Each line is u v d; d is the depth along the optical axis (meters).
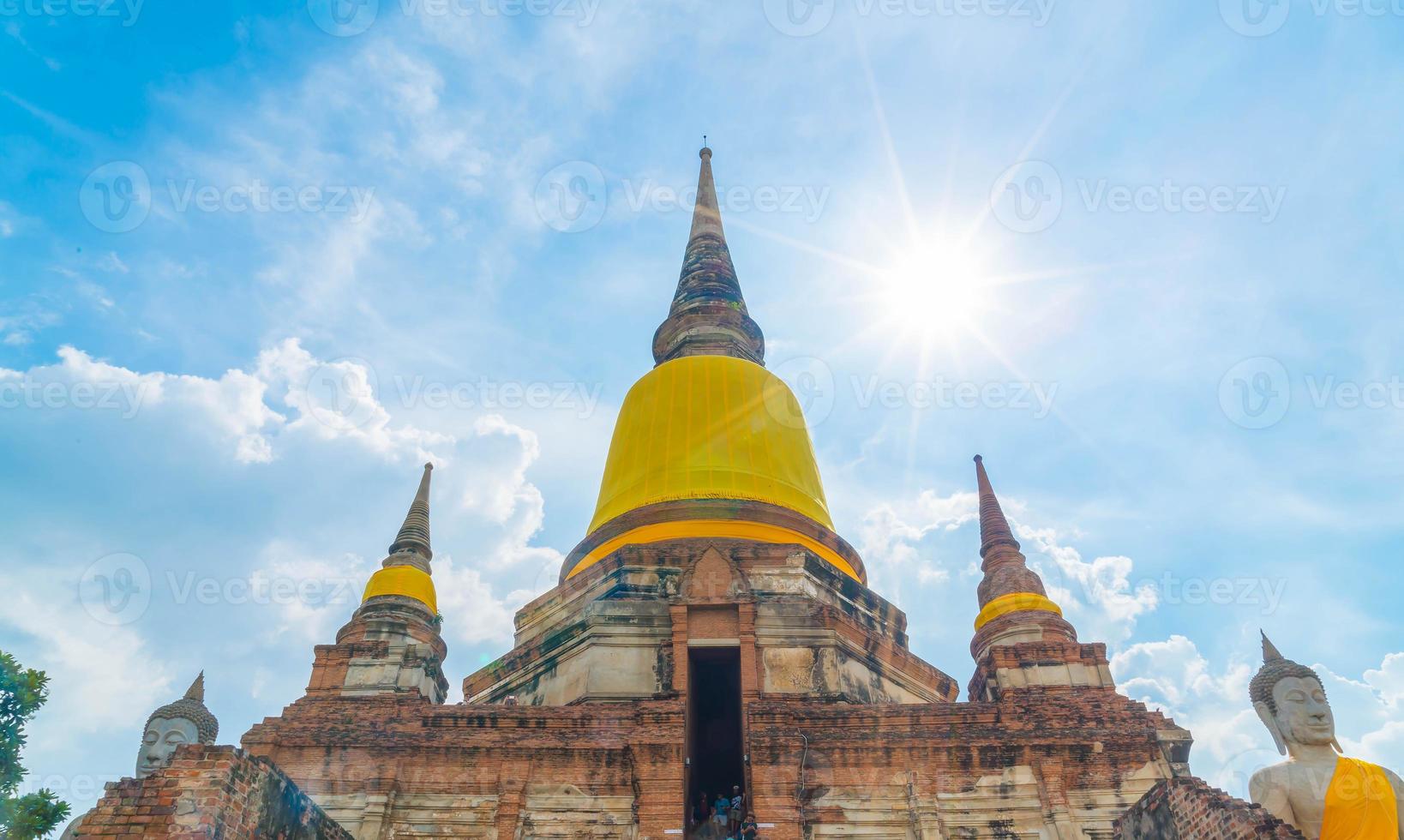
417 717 24.27
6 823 15.75
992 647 26.25
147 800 14.76
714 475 32.41
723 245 43.47
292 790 16.98
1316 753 15.97
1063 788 22.83
